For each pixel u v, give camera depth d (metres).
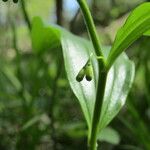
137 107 0.50
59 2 0.58
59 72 0.47
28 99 0.51
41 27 0.35
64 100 0.53
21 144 0.45
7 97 0.51
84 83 0.27
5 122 0.50
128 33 0.24
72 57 0.28
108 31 0.68
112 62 0.25
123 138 0.48
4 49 0.73
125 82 0.29
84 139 0.50
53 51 0.60
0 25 0.76
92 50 0.29
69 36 0.31
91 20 0.25
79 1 0.24
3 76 0.57
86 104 0.27
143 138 0.41
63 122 0.50
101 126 0.27
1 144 0.48
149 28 0.23
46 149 0.50
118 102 0.28
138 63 0.49
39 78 0.51
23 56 0.65
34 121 0.43
